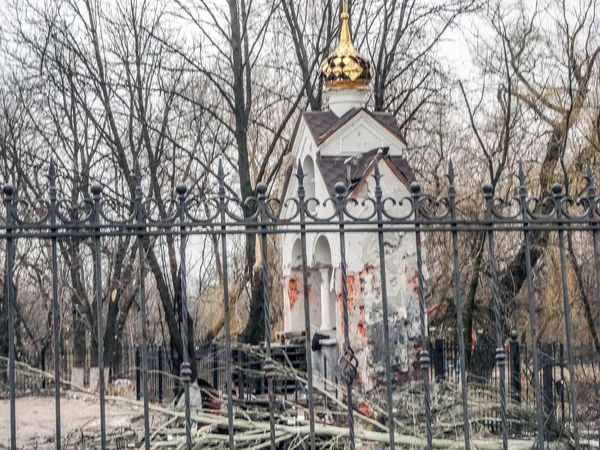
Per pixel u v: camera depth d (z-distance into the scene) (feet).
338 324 62.34
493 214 31.35
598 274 31.99
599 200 31.91
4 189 28.09
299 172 30.04
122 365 94.99
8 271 28.07
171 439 42.80
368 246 60.80
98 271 28.84
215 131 107.45
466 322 80.18
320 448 43.80
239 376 53.31
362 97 69.36
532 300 31.50
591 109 88.07
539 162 89.61
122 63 91.40
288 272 71.77
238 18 91.45
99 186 28.86
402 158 64.85
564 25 90.27
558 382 51.96
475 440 40.81
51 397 69.77
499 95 90.94
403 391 46.50
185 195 29.53
